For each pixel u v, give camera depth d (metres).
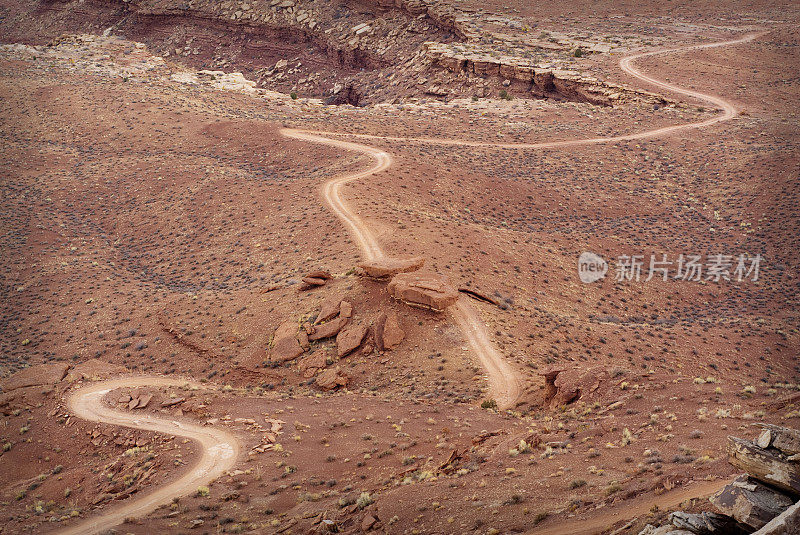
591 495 19.84
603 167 94.00
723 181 89.12
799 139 97.12
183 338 51.38
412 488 24.30
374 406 36.56
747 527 13.46
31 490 32.00
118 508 27.22
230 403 37.56
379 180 78.19
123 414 37.06
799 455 13.29
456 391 38.47
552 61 141.12
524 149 98.75
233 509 25.84
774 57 142.50
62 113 114.62
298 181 80.94
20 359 52.84
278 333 48.19
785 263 70.06
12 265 70.44
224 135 102.81
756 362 50.22
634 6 193.38
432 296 45.69
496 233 68.44
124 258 73.19
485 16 175.25
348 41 176.25
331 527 22.17
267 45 192.25
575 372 34.00
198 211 79.62
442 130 106.31
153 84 132.38
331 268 56.53
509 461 25.00
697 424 25.11
